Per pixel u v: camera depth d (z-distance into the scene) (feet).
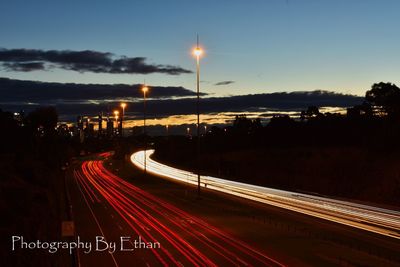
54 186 282.77
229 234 166.81
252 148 495.82
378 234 163.84
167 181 364.99
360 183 275.39
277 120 522.88
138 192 295.89
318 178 308.60
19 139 366.02
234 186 317.42
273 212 213.05
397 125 325.83
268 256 136.36
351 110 467.52
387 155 302.45
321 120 482.69
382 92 415.44
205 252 141.38
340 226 178.91
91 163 556.51
